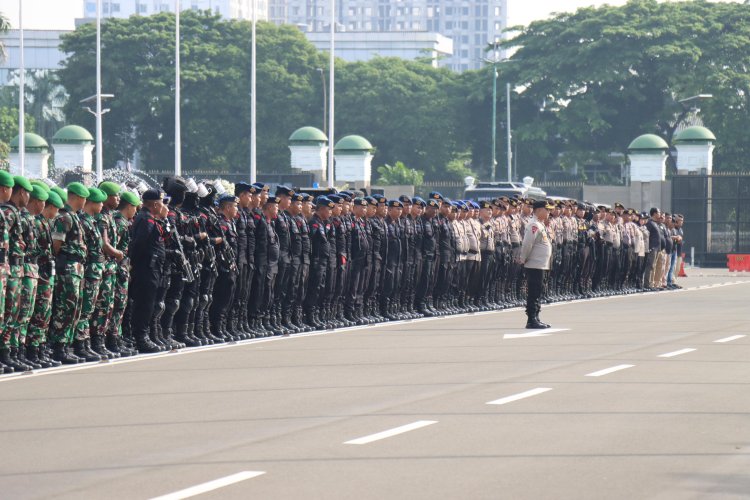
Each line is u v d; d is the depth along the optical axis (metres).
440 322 49.62
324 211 45.94
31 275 31.95
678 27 176.75
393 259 50.12
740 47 173.75
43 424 23.56
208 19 189.88
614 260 71.94
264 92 185.25
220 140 183.88
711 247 116.75
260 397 27.05
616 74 174.12
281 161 184.88
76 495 17.38
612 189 143.75
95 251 34.19
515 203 60.97
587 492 17.52
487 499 17.03
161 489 17.70
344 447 20.94
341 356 35.69
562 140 189.12
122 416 24.47
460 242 55.03
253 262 41.91
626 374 31.08
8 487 17.95
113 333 35.88
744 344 39.34
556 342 40.12
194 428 23.00
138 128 184.88
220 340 40.38
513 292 61.06
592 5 185.00
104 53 182.25
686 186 117.12
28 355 32.84
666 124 182.62
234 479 18.34
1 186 31.20
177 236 37.31
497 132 190.50
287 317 44.47
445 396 27.08
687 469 19.16
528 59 185.50
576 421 23.64
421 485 17.91
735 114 171.75
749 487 17.94
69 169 120.88
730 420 23.80
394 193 140.62
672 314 54.44
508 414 24.47
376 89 191.38
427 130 190.88
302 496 17.20
